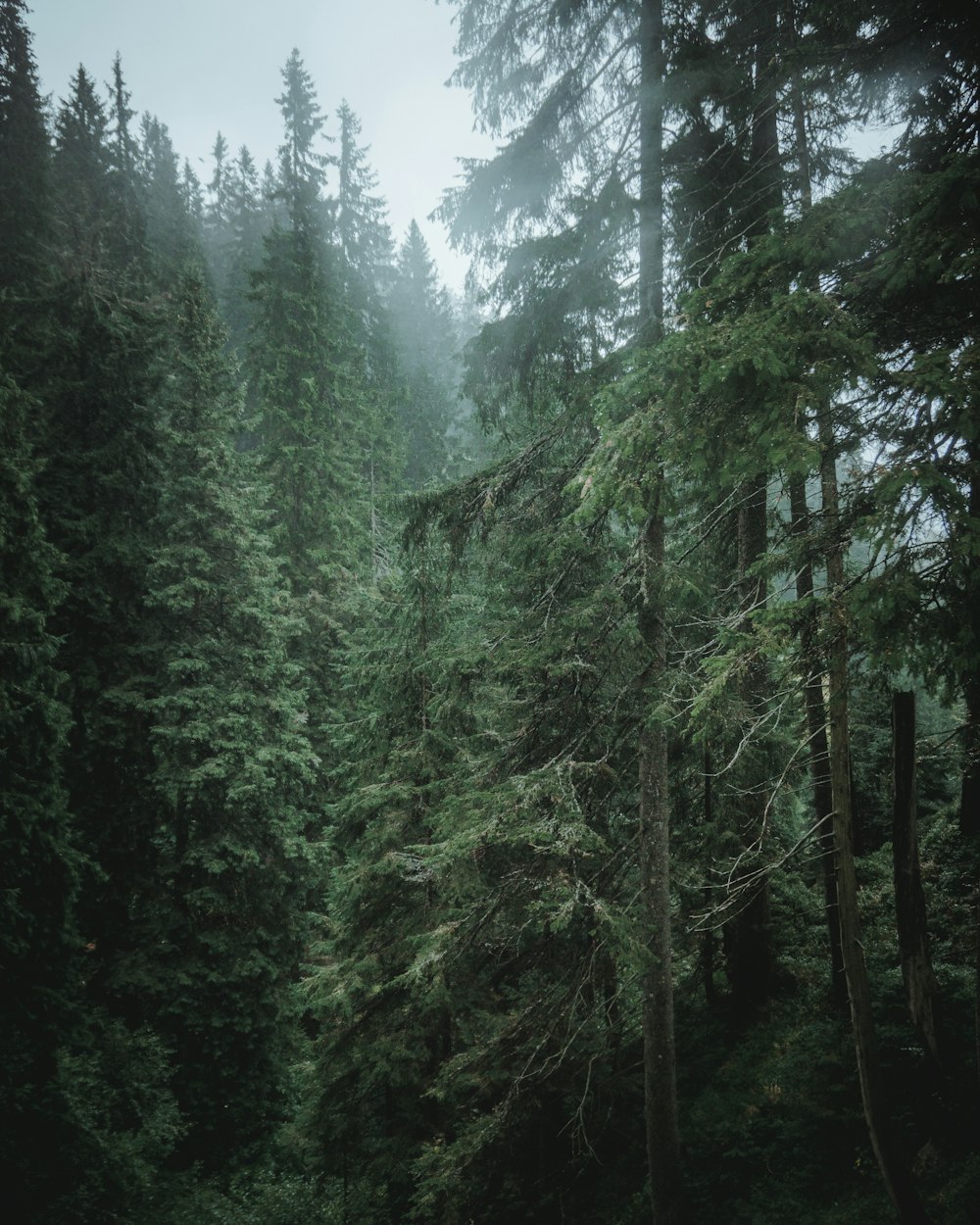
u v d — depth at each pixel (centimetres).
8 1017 1184
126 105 4097
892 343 617
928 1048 884
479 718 1261
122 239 2972
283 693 1927
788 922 1384
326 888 1931
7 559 1282
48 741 1280
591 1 911
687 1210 891
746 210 923
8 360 1695
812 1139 920
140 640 1800
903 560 525
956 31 618
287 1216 1357
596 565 1033
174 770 1697
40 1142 1190
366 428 2931
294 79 3694
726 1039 1174
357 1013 1287
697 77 805
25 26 2534
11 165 2388
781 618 629
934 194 516
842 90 741
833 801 817
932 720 1788
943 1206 738
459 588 1260
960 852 1237
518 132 958
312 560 2369
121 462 1806
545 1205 1073
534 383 998
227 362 2036
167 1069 1508
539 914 883
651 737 924
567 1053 1030
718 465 630
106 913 1664
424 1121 1270
